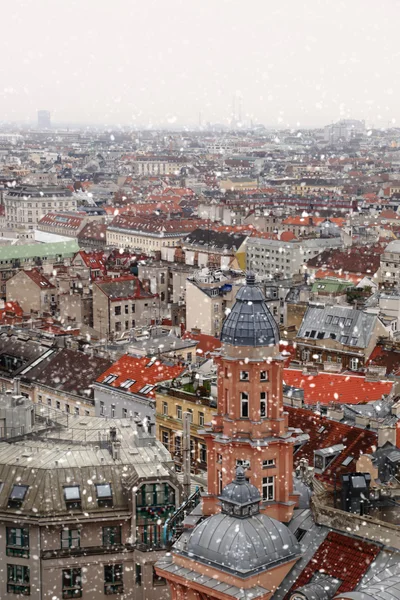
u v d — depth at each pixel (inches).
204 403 5226.4
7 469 3996.1
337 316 7445.9
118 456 4097.0
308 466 4124.0
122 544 3912.4
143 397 5812.0
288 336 7687.0
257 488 3304.6
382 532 3144.7
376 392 5502.0
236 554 3034.0
